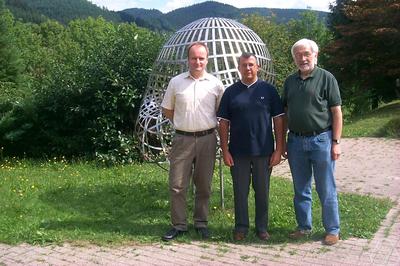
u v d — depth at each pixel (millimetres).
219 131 4559
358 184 7043
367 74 20078
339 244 4422
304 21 34344
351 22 22484
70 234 4695
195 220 4766
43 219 5191
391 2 18688
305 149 4402
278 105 4449
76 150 9453
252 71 4359
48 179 7305
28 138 9648
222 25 5367
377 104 23375
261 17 22766
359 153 9750
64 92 9406
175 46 5406
